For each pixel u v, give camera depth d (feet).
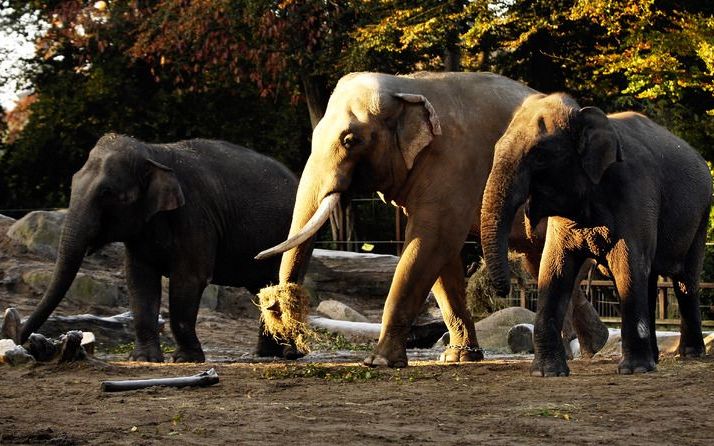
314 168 43.39
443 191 43.19
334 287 80.28
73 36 107.86
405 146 42.80
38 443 25.27
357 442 25.20
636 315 36.88
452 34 93.15
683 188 40.06
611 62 84.84
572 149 35.99
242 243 51.90
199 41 99.04
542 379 36.14
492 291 69.56
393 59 99.25
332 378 37.01
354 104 42.98
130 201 47.60
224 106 112.16
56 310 65.67
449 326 48.11
